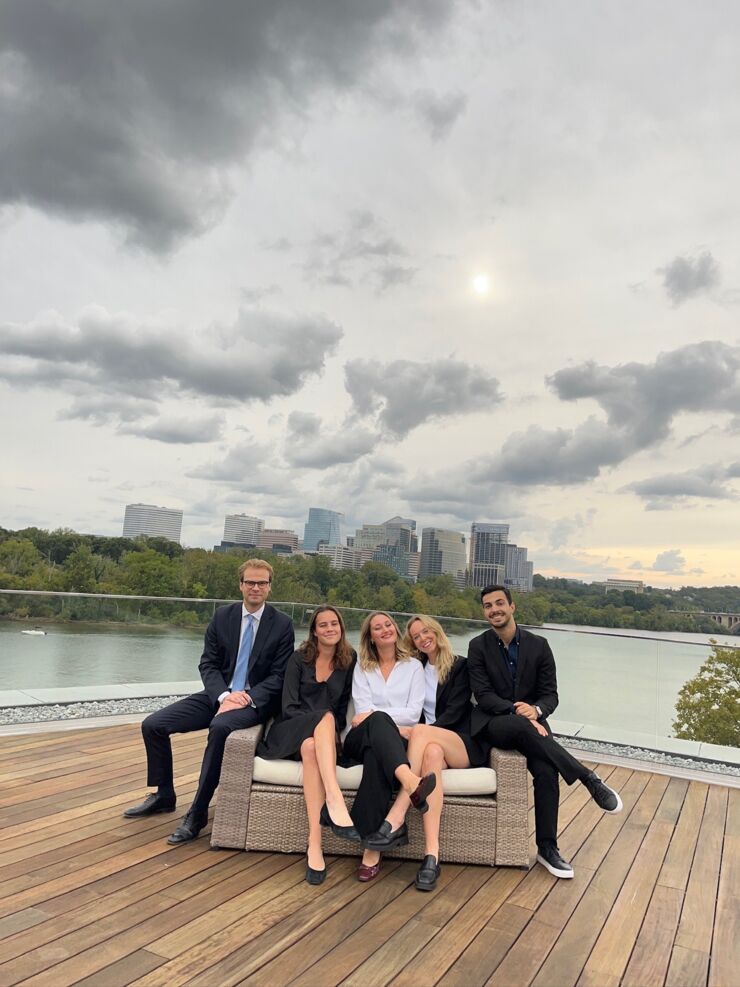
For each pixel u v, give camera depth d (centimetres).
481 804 282
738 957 213
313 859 255
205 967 188
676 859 299
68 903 222
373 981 186
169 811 321
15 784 346
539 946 213
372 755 272
